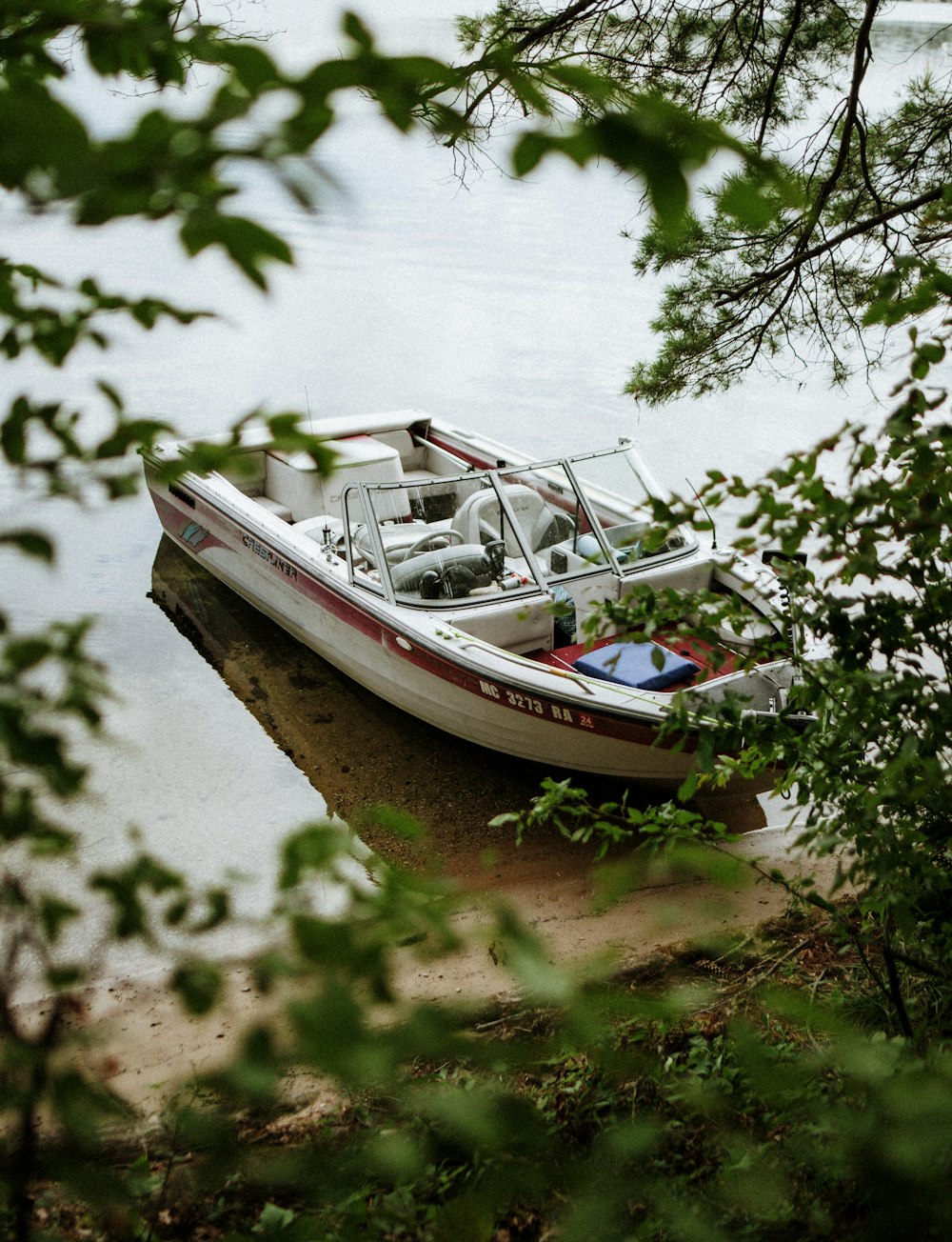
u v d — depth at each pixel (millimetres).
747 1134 1106
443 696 6305
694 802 5918
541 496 7074
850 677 2340
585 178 697
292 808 5859
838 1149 971
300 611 7430
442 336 14258
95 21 837
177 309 1169
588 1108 2293
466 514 6742
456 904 844
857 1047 1105
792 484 2379
